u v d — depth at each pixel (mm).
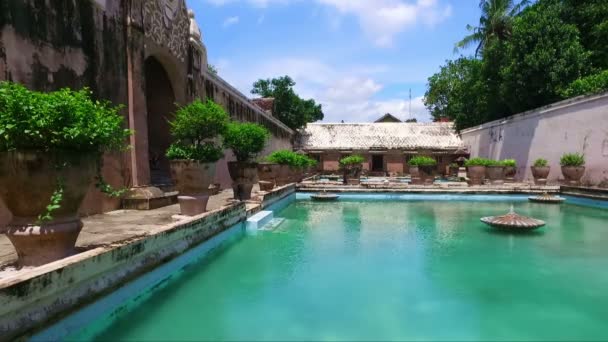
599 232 5520
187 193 4699
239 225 5465
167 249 3320
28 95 2311
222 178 10641
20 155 2250
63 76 4555
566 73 13477
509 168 14555
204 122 4680
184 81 8188
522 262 3877
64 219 2488
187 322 2451
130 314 2586
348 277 3377
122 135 2836
